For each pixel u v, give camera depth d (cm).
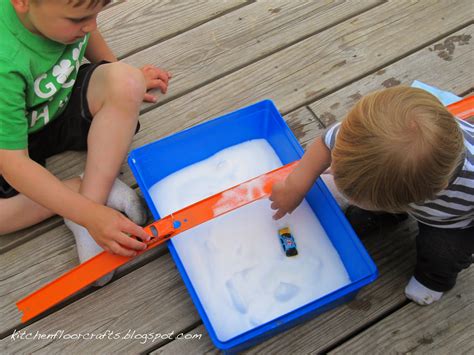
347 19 155
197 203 111
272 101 135
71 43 109
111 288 116
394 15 155
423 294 110
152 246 109
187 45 150
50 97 114
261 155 131
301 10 156
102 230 105
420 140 79
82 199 106
